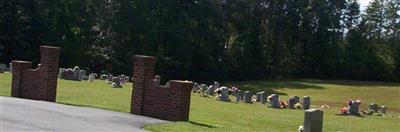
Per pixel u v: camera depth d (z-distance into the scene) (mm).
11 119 13305
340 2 83562
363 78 80625
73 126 13156
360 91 58656
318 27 82500
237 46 76750
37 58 57906
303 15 81875
